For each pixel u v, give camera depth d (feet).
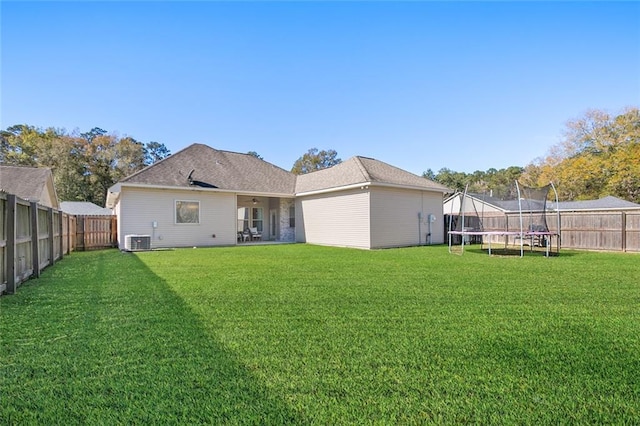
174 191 49.39
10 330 11.05
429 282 19.67
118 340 10.13
